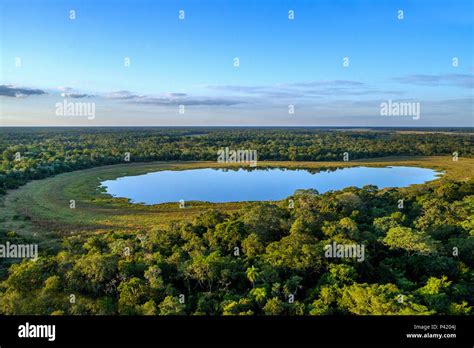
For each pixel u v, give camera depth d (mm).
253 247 42469
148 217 78188
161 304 30281
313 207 59156
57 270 37156
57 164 125375
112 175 127562
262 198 99250
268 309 29438
